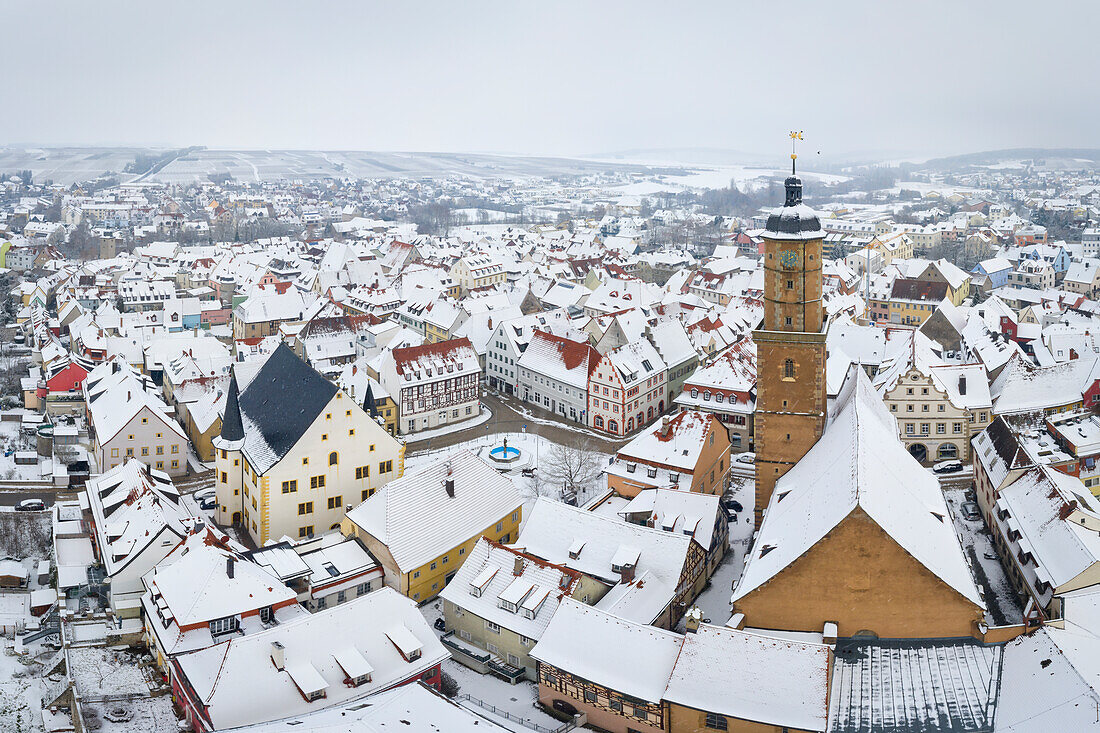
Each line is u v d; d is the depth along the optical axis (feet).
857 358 647.56
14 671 333.42
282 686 291.38
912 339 563.89
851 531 289.74
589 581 342.64
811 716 270.26
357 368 590.55
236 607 334.65
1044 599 339.16
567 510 384.47
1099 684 257.14
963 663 285.64
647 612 338.13
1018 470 411.34
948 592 290.15
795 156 364.38
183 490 508.53
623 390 583.17
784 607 302.25
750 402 554.87
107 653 347.77
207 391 593.42
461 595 355.56
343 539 406.00
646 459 448.65
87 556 409.28
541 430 599.16
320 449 442.09
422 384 593.83
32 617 373.40
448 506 406.82
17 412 609.83
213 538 373.20
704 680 285.02
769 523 351.25
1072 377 531.09
